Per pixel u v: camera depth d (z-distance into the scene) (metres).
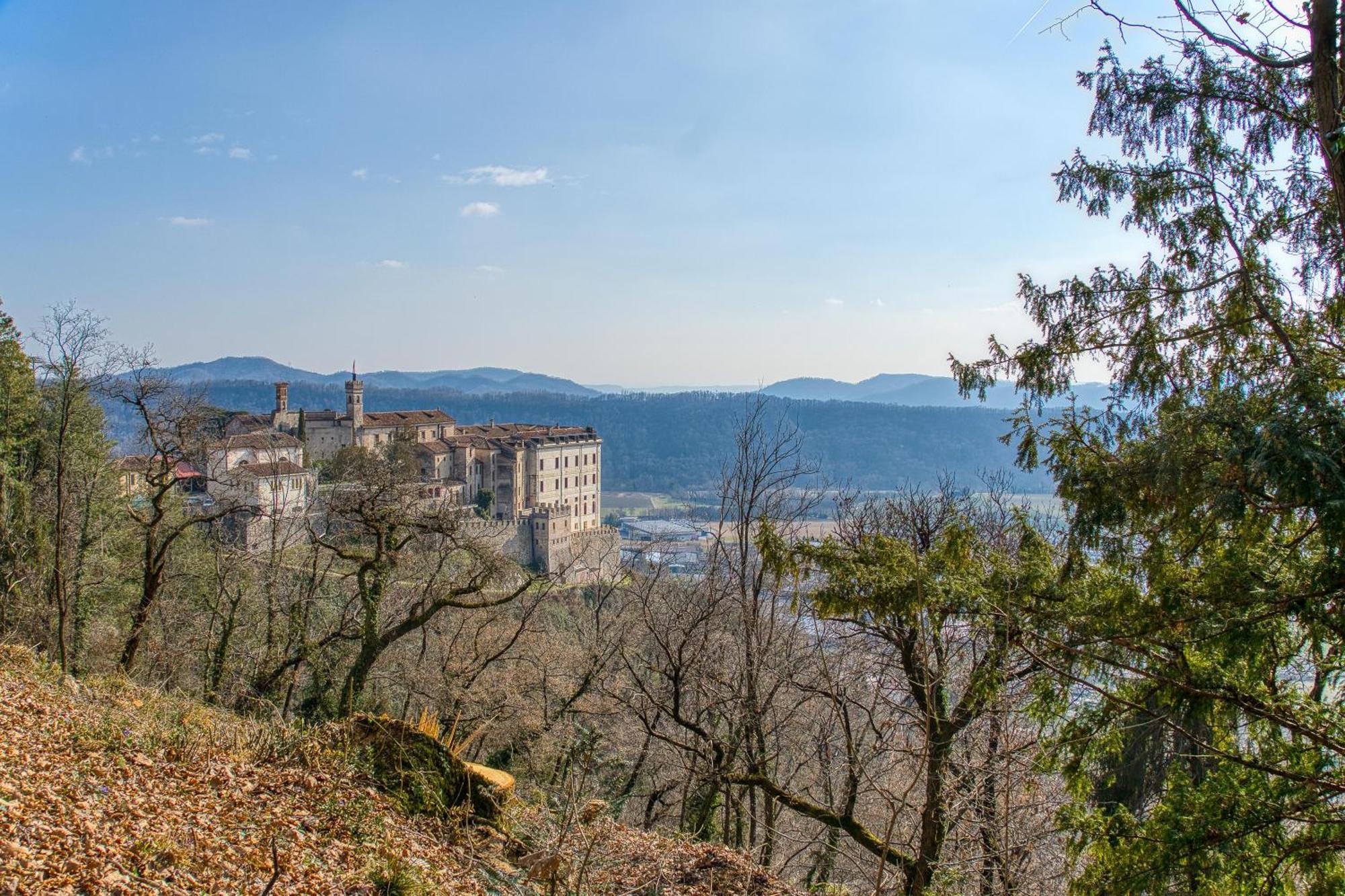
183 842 7.86
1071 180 9.17
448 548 22.70
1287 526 7.26
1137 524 7.36
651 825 17.09
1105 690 7.73
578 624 26.42
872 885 14.94
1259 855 7.04
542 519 85.75
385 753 10.90
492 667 23.78
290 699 23.55
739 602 16.38
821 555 8.95
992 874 11.86
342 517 21.47
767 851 14.98
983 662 8.46
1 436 25.69
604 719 21.30
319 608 26.48
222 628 26.05
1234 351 8.56
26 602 22.94
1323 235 8.19
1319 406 6.17
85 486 25.91
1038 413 8.41
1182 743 10.38
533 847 10.09
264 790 9.72
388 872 8.56
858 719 16.69
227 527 35.00
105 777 8.84
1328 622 6.51
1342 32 6.98
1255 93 8.27
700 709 16.02
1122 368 8.94
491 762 23.25
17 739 9.30
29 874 6.40
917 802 12.94
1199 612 6.88
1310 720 7.19
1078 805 8.13
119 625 27.06
